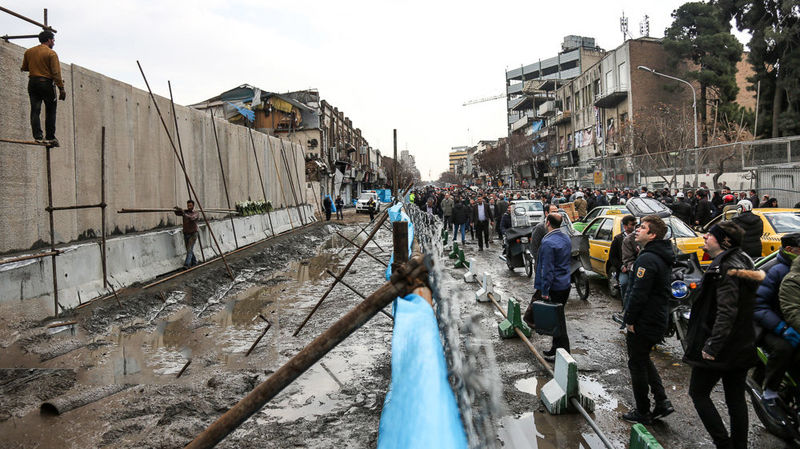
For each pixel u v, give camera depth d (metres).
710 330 3.96
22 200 8.38
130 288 10.02
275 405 5.29
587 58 68.88
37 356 6.19
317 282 12.71
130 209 10.73
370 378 6.01
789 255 4.38
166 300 9.59
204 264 13.30
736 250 3.91
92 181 10.38
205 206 16.28
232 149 19.00
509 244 13.45
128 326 7.97
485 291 9.83
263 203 21.73
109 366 6.04
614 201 23.38
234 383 5.64
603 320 8.59
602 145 48.81
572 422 4.84
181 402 5.05
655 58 43.25
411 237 6.36
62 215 9.39
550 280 6.73
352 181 75.31
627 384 5.79
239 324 8.36
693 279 6.47
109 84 11.11
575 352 6.92
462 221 20.42
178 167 14.42
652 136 37.09
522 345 7.23
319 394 5.55
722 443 3.96
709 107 39.56
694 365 4.01
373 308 1.70
